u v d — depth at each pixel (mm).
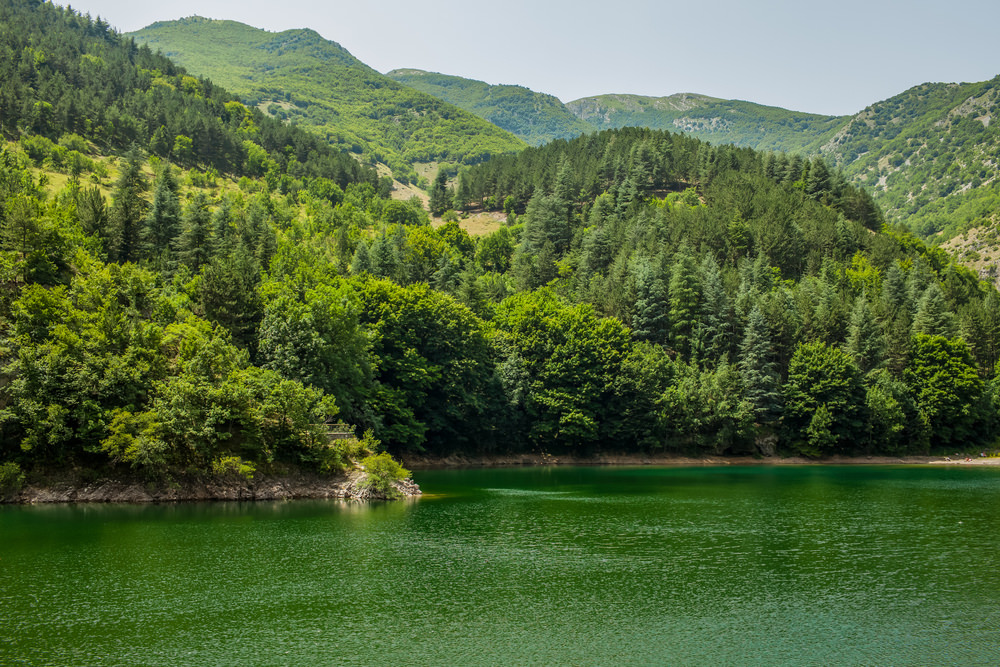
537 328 139125
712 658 32406
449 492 85062
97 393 70188
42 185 170500
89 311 83125
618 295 165625
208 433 70625
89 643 33094
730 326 161500
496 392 130000
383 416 106438
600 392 134000
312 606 38719
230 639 33812
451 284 170250
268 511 66125
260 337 96500
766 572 46500
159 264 125688
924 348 149375
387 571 45875
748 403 139625
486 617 37375
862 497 82188
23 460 69812
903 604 39938
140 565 46156
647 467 129000
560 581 44031
